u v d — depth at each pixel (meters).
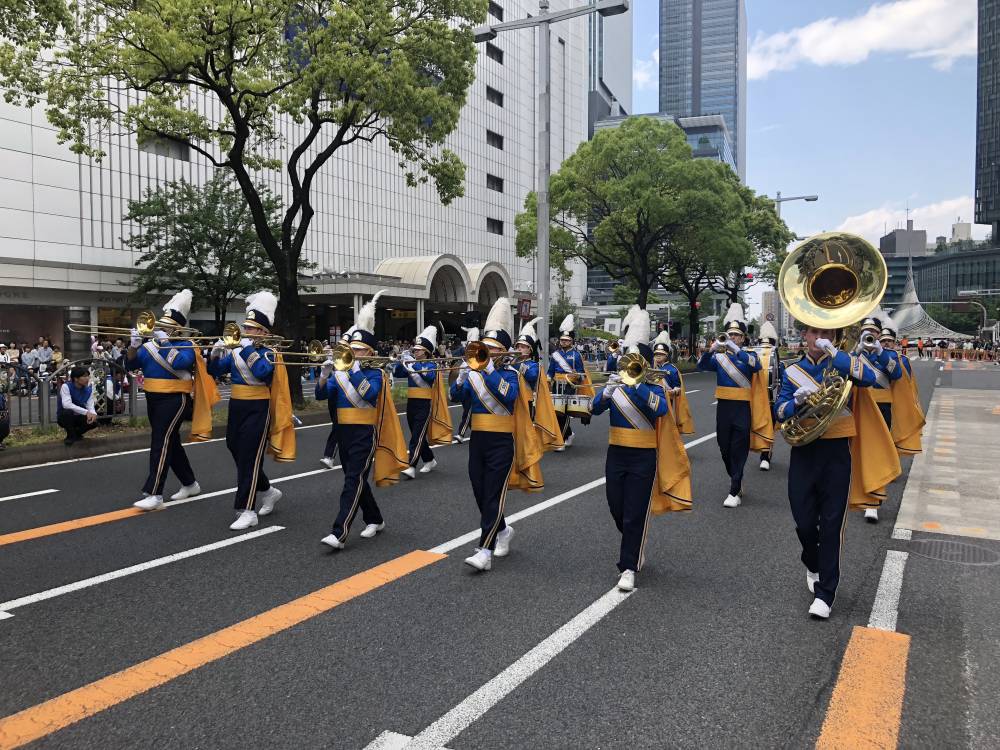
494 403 5.46
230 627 4.31
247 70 15.09
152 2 12.51
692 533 6.51
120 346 17.66
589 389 11.52
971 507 7.41
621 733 3.18
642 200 26.23
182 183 25.81
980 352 55.75
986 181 114.31
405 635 4.21
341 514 5.86
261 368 6.48
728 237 27.89
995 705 3.45
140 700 3.46
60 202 25.33
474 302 37.19
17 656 3.93
